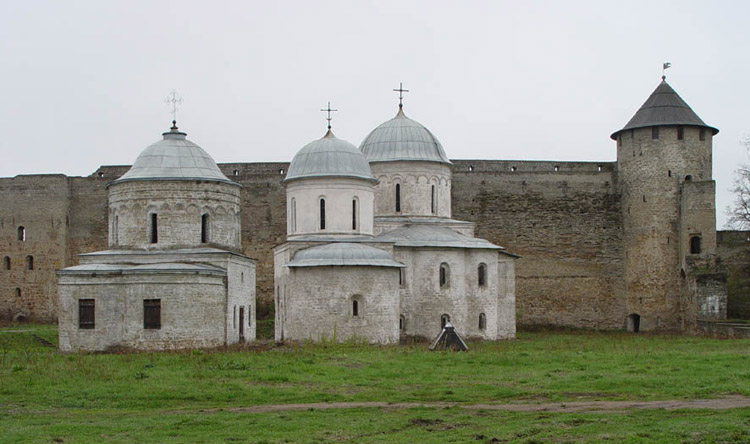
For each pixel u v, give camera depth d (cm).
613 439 2025
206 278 4456
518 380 3116
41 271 7262
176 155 4872
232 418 2388
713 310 6412
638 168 7112
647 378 3069
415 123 5925
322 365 3491
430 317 5234
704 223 6700
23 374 3200
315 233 5144
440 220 5766
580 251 7475
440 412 2462
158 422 2333
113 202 4856
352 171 5169
